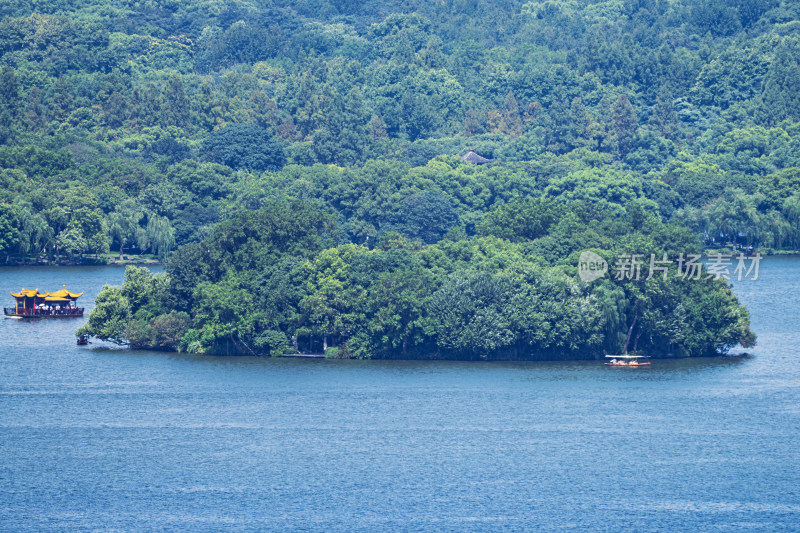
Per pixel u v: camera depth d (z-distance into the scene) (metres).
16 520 185.38
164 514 188.12
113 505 191.75
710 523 184.38
